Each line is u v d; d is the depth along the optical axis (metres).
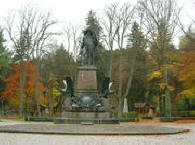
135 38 57.59
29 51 59.47
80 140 21.39
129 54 60.94
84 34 39.84
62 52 71.38
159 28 53.28
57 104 76.56
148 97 75.19
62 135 24.66
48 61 70.31
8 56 67.12
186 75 47.53
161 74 57.22
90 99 37.69
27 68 63.56
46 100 72.25
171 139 22.67
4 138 22.16
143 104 76.56
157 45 53.66
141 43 57.31
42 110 74.12
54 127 29.09
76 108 37.34
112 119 35.19
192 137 24.14
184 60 47.41
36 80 60.19
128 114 52.88
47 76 70.19
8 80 65.88
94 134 25.09
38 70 62.84
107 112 37.88
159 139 22.58
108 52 62.72
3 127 29.33
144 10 53.94
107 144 19.53
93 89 38.31
